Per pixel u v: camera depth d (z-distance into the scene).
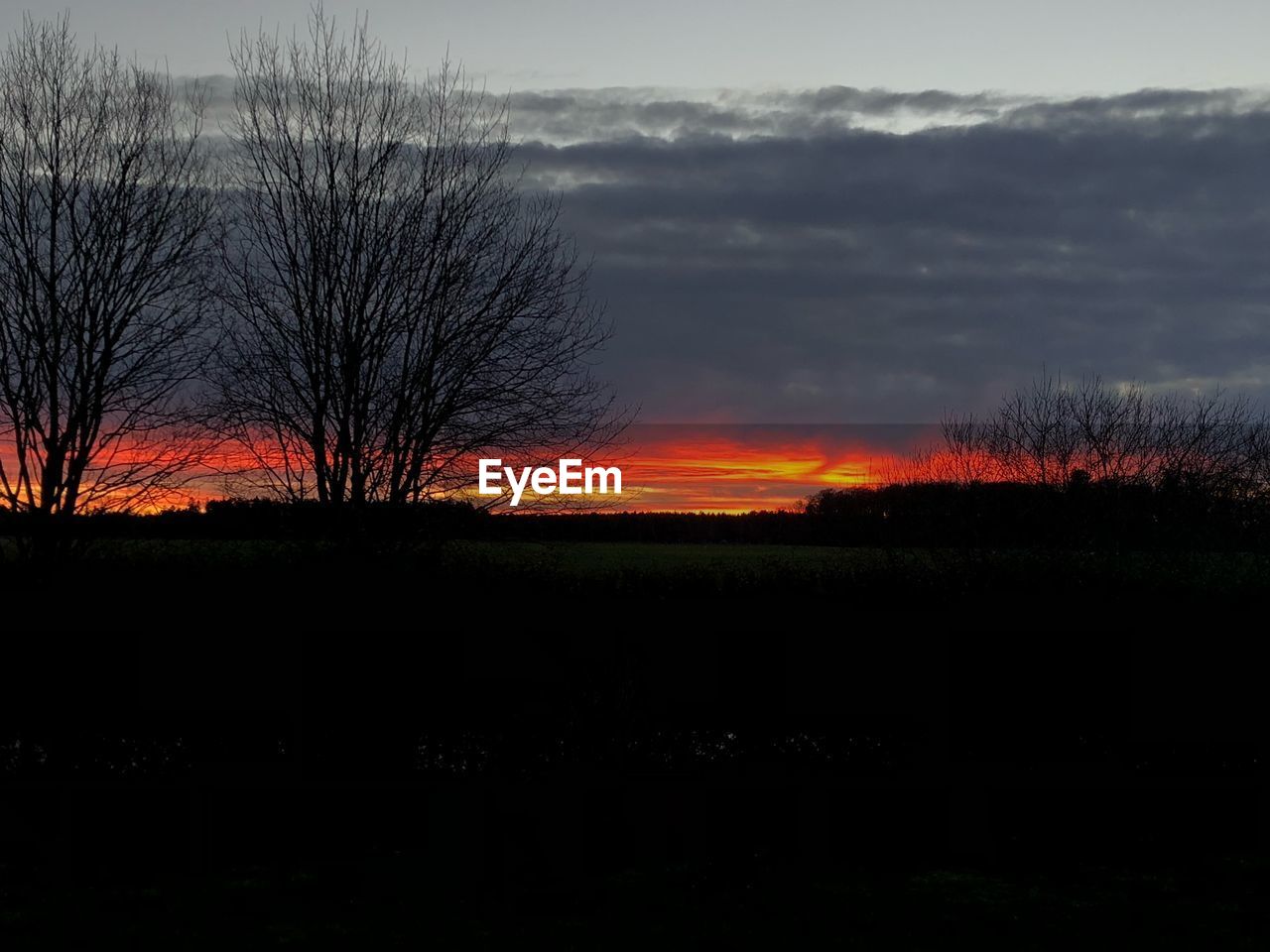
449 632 10.88
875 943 7.59
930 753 10.95
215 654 10.98
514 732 10.82
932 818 10.34
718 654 10.91
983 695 11.01
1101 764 10.99
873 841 9.88
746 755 10.91
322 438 17.11
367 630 10.91
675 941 7.59
